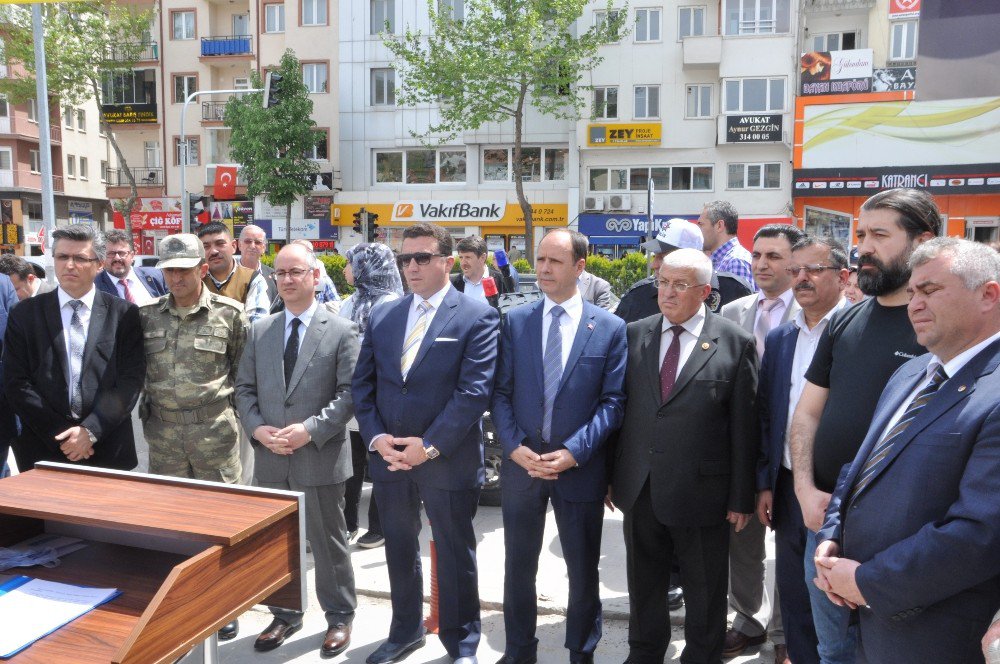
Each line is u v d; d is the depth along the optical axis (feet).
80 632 6.38
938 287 6.42
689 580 10.36
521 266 61.21
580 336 10.77
